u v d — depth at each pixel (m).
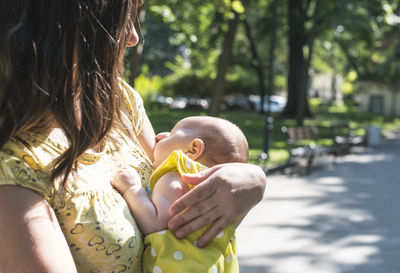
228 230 1.34
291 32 28.59
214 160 1.47
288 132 12.97
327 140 18.88
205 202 1.24
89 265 1.09
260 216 7.69
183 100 37.75
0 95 0.98
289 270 5.49
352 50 35.69
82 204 1.09
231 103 41.94
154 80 34.69
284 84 59.88
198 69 36.31
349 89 69.00
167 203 1.28
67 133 1.04
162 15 7.85
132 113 1.54
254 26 31.58
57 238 0.98
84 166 1.15
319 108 52.16
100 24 1.08
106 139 1.27
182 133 1.52
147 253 1.25
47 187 1.01
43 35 0.99
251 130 22.12
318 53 40.00
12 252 0.92
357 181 11.23
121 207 1.19
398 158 15.80
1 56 0.97
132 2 1.21
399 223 7.55
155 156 1.55
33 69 0.97
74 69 1.03
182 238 1.26
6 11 0.98
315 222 7.44
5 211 0.93
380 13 21.00
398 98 42.97
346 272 5.48
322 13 21.00
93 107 1.07
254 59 32.16
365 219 7.73
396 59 33.59
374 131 19.50
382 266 5.68
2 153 0.98
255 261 5.75
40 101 0.98
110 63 1.13
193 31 13.34
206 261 1.25
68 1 1.01
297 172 12.12
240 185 1.28
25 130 1.02
